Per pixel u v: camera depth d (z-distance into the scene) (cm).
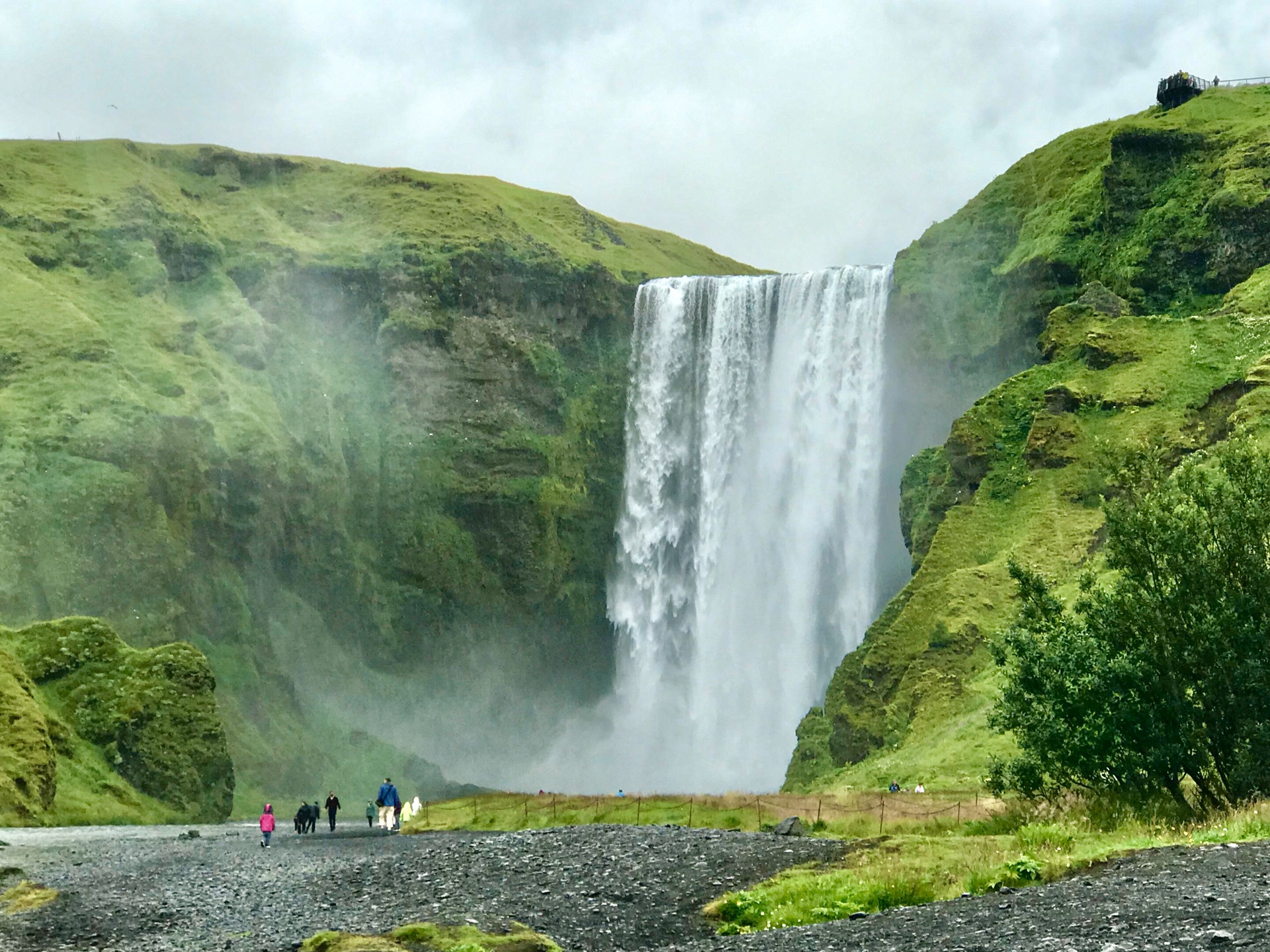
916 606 8475
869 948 1969
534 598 13525
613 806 5462
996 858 2633
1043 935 1864
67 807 7969
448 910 2769
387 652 12825
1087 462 8900
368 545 13200
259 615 11962
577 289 14762
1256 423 7912
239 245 14825
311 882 3406
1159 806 3378
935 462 10494
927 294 11888
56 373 12075
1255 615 3466
